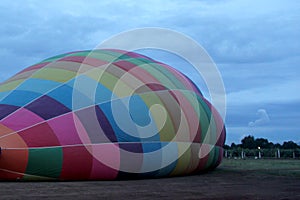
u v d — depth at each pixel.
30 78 16.62
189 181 16.06
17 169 13.82
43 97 15.40
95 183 14.18
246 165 28.94
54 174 14.20
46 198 10.50
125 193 11.80
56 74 16.58
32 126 14.30
